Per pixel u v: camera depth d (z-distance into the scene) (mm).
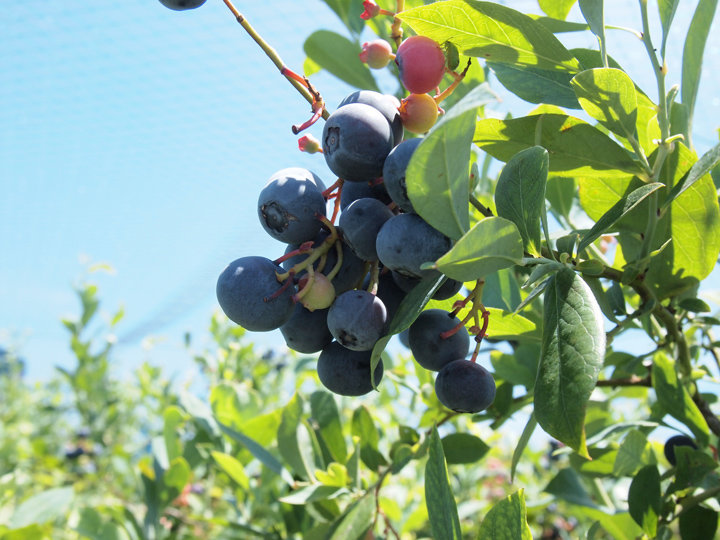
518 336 195
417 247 126
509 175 135
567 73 176
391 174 127
